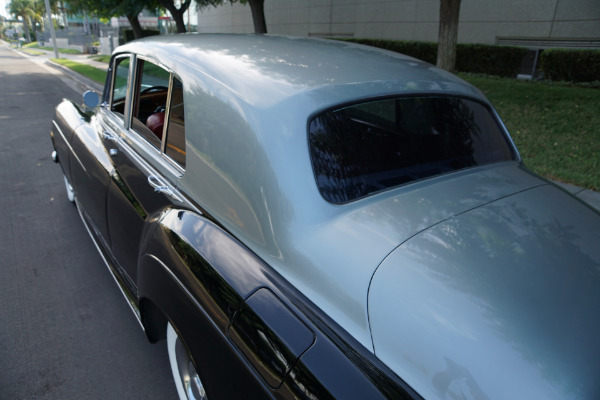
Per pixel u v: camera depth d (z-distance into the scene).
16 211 4.53
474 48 13.38
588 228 1.63
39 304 3.03
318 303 1.30
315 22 20.16
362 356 1.15
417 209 1.51
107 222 2.65
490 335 1.10
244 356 1.33
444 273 1.25
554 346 1.10
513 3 13.16
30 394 2.29
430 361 1.07
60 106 3.82
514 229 1.49
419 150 1.83
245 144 1.55
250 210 1.52
